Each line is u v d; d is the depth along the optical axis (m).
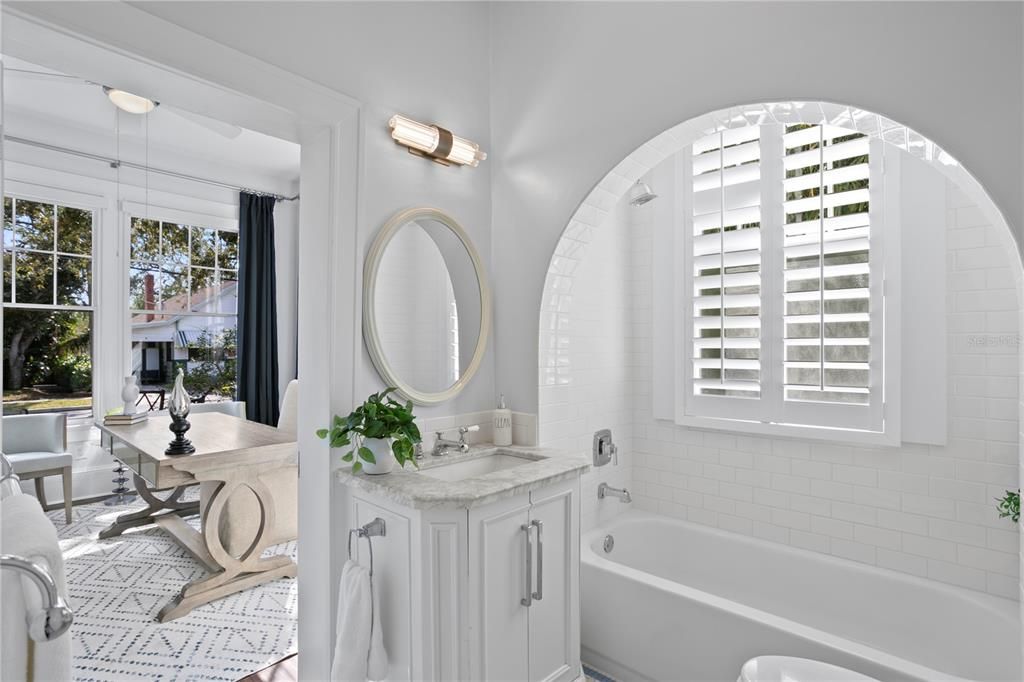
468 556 1.67
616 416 3.16
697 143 3.02
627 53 2.18
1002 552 2.20
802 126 2.66
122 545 3.57
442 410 2.33
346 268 1.96
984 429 2.24
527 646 1.87
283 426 3.94
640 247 3.28
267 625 2.61
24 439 3.94
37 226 4.29
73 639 2.45
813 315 2.64
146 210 4.80
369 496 1.84
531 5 2.47
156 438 3.21
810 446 2.69
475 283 2.45
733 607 1.98
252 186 5.49
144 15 1.47
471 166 2.48
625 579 2.24
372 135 2.08
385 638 1.77
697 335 3.04
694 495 3.07
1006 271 2.19
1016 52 1.45
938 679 1.55
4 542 1.04
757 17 1.88
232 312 5.46
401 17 2.19
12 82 3.62
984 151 1.49
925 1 1.58
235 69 1.66
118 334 4.67
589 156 2.27
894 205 2.42
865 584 2.44
